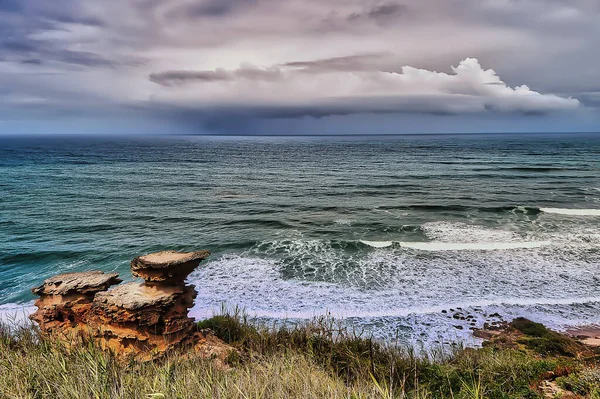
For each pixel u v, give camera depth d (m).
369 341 6.61
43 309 5.77
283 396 3.31
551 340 8.95
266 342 6.38
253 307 11.20
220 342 6.14
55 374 3.69
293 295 12.07
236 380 3.69
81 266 15.41
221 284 13.01
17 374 3.68
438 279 13.32
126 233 20.39
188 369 4.07
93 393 3.23
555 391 5.28
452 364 6.42
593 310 10.80
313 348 6.31
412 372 5.57
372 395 3.46
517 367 6.13
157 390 3.34
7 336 5.66
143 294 5.32
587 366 6.20
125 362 4.61
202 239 19.14
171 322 5.32
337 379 4.28
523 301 11.41
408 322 10.26
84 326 5.53
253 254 16.62
